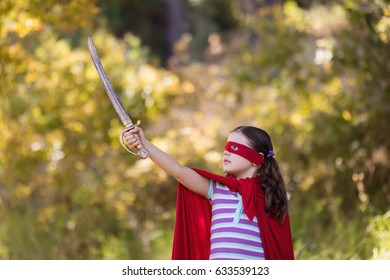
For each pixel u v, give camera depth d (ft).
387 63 41.63
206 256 23.80
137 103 49.80
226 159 23.75
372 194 40.19
